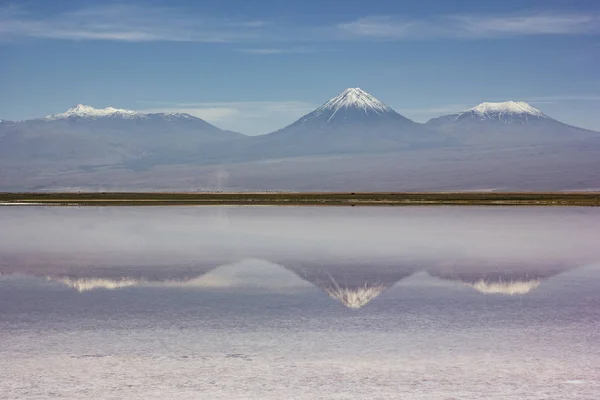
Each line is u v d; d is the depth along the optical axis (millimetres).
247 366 15953
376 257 33375
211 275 28172
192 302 22844
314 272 28891
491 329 19188
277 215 64938
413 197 117875
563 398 14078
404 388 14586
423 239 41406
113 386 14711
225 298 23469
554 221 56156
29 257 33688
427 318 20500
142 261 32250
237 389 14523
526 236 43344
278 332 18906
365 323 19906
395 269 29688
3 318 20547
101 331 19016
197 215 65062
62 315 20922
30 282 26688
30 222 55844
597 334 18609
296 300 23156
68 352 17031
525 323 19875
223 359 16453
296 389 14516
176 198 117938
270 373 15484
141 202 97125
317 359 16469
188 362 16234
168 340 18109
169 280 27047
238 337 18391
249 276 27906
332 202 96750
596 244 38469
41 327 19484
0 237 43188
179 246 38062
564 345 17609
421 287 25438
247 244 38906
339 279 27156
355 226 50844
